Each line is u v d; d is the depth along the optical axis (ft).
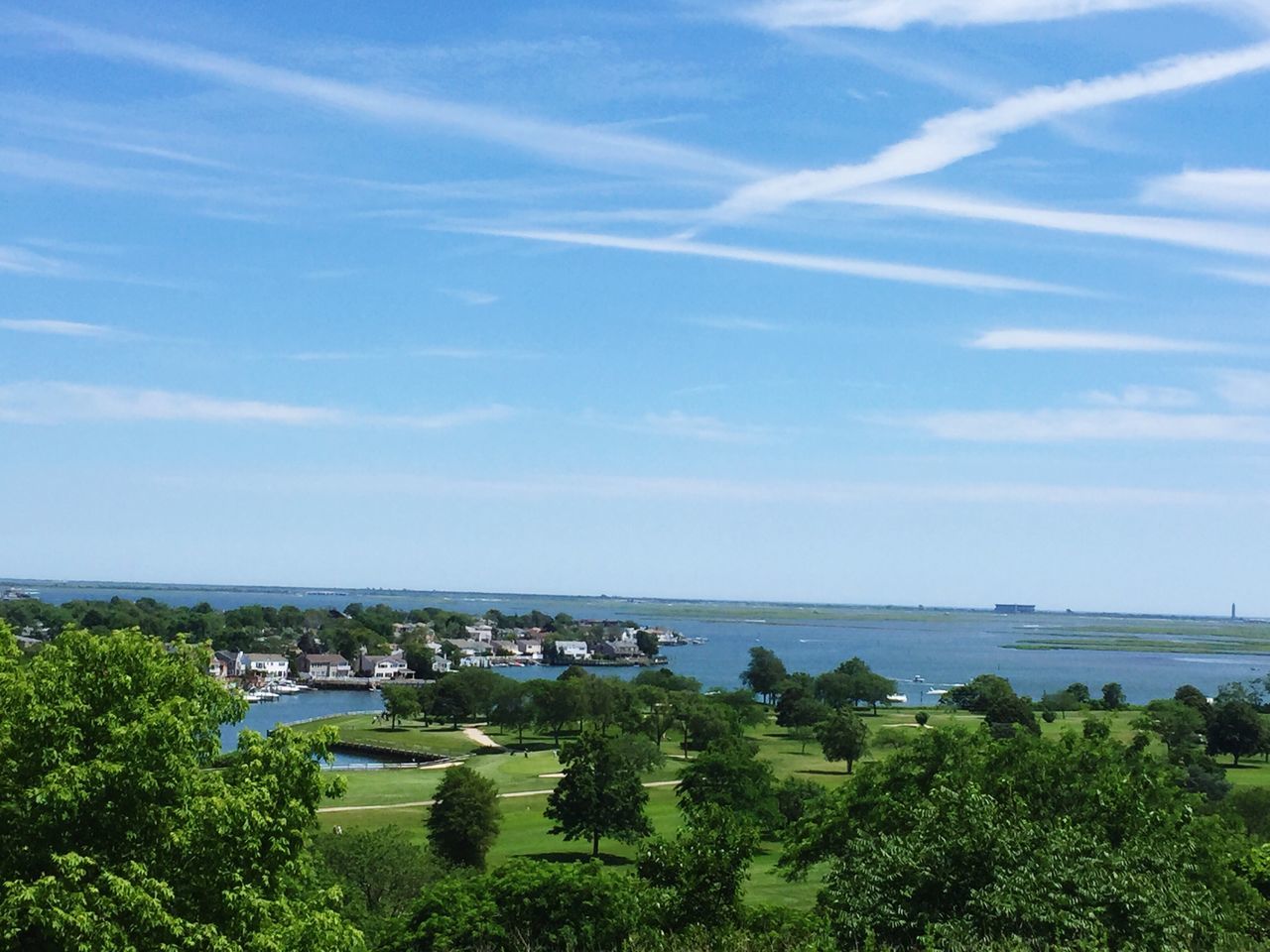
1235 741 408.05
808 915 90.38
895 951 70.44
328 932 69.10
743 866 95.04
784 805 278.87
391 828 187.32
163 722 64.85
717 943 82.99
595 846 244.63
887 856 75.72
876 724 512.63
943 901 72.02
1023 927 67.72
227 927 64.34
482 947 89.10
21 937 58.23
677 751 453.17
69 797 60.13
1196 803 106.93
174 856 64.28
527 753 431.02
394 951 91.97
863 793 120.16
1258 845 122.11
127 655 71.97
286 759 71.51
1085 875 71.10
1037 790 101.19
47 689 66.54
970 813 75.82
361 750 455.22
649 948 84.48
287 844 70.18
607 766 247.09
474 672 552.82
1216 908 77.20
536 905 92.22
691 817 102.58
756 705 544.21
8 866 60.39
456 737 495.41
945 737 119.24
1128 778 99.76
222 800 64.69
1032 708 522.88
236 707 76.95
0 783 63.57
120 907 58.70
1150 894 70.44
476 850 224.53
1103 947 65.21
